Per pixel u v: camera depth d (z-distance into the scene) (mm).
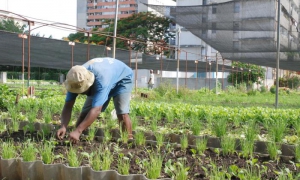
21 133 7117
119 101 6410
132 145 6176
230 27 16562
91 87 5602
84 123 5328
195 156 5477
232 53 21266
